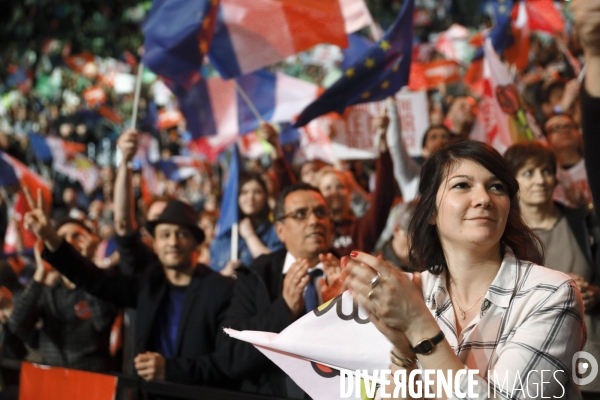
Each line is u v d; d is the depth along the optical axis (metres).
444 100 6.67
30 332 3.74
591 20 1.62
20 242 5.92
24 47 15.45
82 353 3.68
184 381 2.77
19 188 6.89
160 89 11.45
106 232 6.98
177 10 3.66
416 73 5.90
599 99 1.69
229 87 4.77
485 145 1.67
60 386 3.04
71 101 13.07
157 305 3.27
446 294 1.72
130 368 3.37
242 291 2.89
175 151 10.67
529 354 1.49
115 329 3.80
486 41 3.90
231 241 4.71
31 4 15.71
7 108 13.44
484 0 10.45
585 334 1.61
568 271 2.76
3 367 3.43
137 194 8.80
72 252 3.33
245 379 2.73
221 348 2.77
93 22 15.31
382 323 1.51
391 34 3.64
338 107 3.67
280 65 10.33
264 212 4.52
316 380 1.83
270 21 3.87
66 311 3.71
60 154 8.90
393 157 4.27
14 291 4.57
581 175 3.72
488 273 1.68
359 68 3.62
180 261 3.29
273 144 4.26
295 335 1.83
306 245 2.88
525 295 1.58
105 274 3.43
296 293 2.55
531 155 2.88
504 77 3.80
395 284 1.47
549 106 5.05
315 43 3.84
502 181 1.64
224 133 4.75
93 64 11.79
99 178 9.30
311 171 5.12
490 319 1.61
